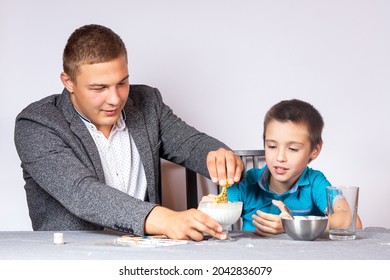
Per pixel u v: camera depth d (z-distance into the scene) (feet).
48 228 6.37
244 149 8.71
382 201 8.82
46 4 8.63
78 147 6.05
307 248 4.17
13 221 8.61
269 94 8.71
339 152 8.77
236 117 8.71
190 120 8.71
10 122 8.59
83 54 5.72
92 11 8.66
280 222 4.95
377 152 8.79
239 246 4.29
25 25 8.59
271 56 8.71
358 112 8.77
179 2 8.70
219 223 4.73
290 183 6.39
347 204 4.64
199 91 8.71
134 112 6.80
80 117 6.43
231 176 5.46
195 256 3.85
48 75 8.63
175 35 8.70
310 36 8.73
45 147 5.78
